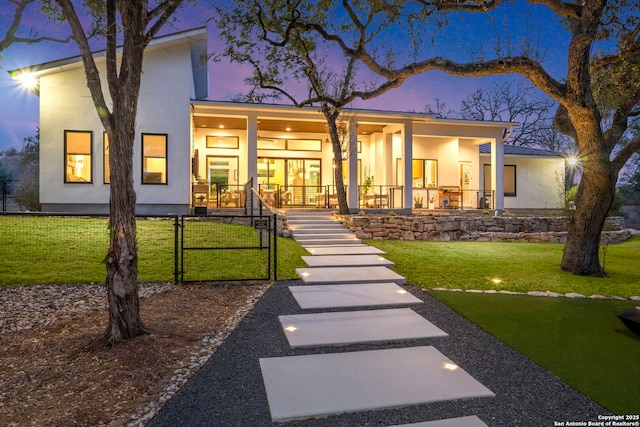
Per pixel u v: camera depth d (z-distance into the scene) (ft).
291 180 56.85
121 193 13.44
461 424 9.00
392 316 16.76
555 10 24.14
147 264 24.53
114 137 13.32
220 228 35.63
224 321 15.98
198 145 53.62
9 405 9.68
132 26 13.43
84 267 23.08
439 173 59.11
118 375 11.19
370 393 10.28
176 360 12.28
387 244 36.11
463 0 22.63
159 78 41.88
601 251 37.40
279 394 10.18
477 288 21.95
